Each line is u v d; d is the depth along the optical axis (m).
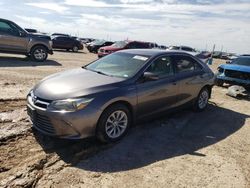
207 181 3.77
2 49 13.21
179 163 4.20
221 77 10.44
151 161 4.19
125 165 4.00
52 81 4.75
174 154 4.49
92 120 4.25
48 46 14.66
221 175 3.95
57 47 27.00
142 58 5.44
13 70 10.74
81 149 4.36
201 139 5.22
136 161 4.15
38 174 3.58
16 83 8.42
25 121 5.27
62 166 3.83
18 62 13.36
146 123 5.80
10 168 3.66
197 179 3.79
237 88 9.24
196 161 4.31
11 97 6.80
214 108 7.50
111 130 4.61
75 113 4.11
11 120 5.27
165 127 5.68
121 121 4.76
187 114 6.71
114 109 4.54
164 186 3.56
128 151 4.45
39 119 4.36
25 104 6.38
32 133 4.77
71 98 4.16
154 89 5.20
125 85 4.76
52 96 4.25
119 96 4.54
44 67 12.41
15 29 13.46
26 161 3.86
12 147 4.23
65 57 19.59
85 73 5.16
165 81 5.50
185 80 6.02
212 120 6.41
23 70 10.98
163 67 5.63
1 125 4.98
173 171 3.95
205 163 4.27
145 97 5.04
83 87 4.41
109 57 5.93
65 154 4.16
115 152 4.38
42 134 4.75
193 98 6.48
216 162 4.33
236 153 4.72
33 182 3.40
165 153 4.50
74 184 3.44
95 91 4.37
